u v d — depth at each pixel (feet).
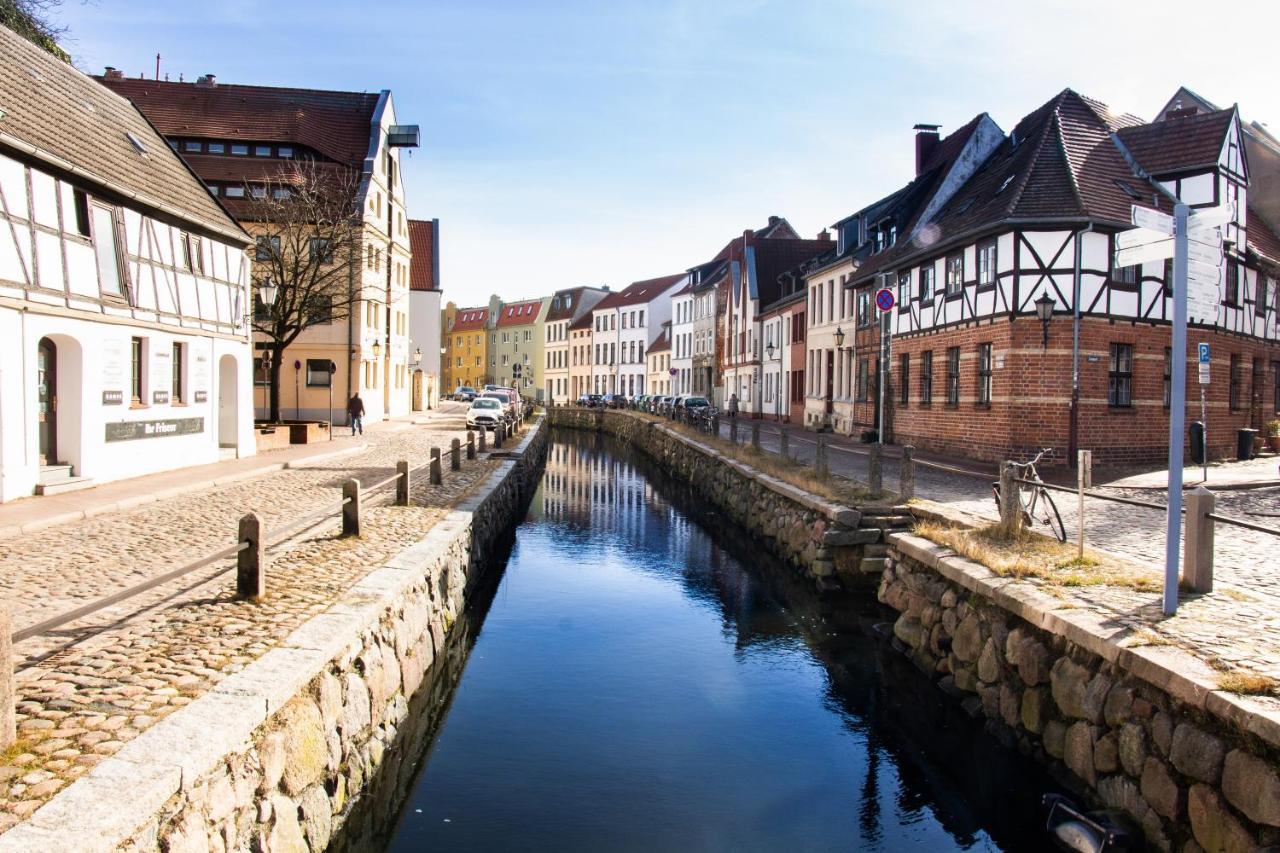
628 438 167.73
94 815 12.19
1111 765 20.21
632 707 30.32
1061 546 32.17
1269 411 86.94
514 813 22.88
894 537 37.86
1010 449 66.33
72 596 25.99
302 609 24.12
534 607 43.70
